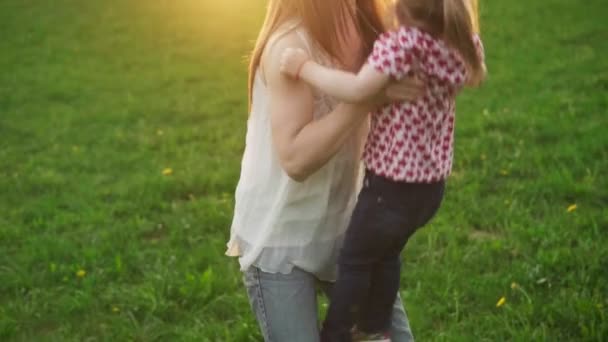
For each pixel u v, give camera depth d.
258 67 2.79
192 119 10.09
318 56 2.73
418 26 2.63
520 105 9.27
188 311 5.26
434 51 2.62
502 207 6.48
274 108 2.68
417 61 2.61
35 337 5.11
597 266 5.27
